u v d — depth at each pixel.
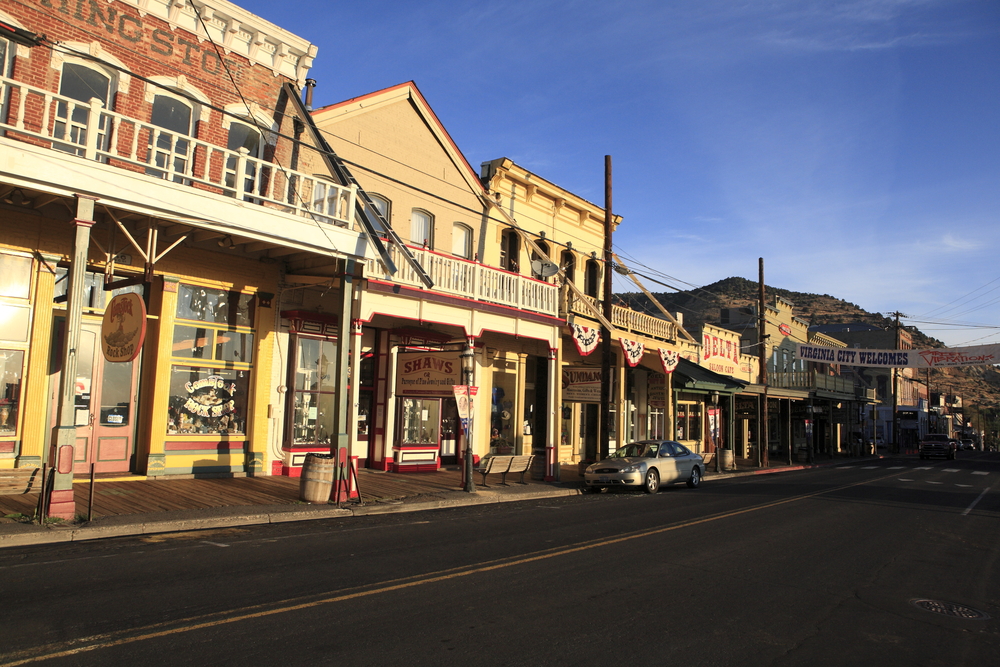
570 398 23.39
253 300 16.19
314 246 13.48
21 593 6.33
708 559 9.34
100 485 13.19
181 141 14.75
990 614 7.22
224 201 12.22
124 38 13.77
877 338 77.44
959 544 11.50
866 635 6.30
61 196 10.43
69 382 9.97
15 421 12.27
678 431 34.75
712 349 36.94
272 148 16.25
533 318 19.66
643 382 31.88
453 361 18.55
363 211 14.32
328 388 17.61
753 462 34.94
